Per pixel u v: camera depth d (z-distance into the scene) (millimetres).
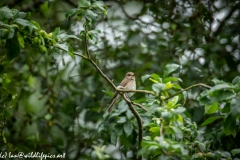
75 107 13172
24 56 13258
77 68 14094
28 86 13078
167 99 7684
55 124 12789
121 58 13688
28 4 14727
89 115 12492
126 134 8469
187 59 13461
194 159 7312
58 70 13453
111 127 9117
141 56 14078
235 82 7023
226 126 7238
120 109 8625
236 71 13523
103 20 13242
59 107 12992
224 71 13820
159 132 6641
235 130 8062
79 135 13008
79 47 13070
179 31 13031
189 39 13227
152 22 13711
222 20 14414
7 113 9703
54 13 14844
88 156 12469
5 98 9914
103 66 13516
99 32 8398
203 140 8398
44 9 14688
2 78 10141
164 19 13109
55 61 12945
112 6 14398
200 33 12930
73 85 13539
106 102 12539
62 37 8375
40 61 13883
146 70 13430
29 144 11812
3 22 7707
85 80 13609
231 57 13438
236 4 13898
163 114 6570
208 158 7324
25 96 13305
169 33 13414
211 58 12773
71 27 13109
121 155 12164
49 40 8078
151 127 7055
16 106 12438
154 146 5984
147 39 13195
